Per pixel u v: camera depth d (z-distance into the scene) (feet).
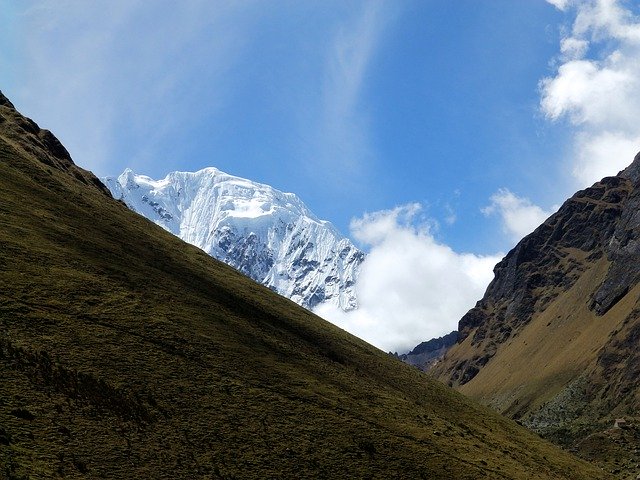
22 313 221.87
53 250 284.20
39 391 184.85
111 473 164.66
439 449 279.28
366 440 253.65
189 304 311.68
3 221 289.94
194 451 193.47
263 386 262.67
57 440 167.94
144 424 195.31
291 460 212.64
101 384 203.21
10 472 144.66
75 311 241.76
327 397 285.23
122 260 323.37
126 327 249.75
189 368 243.81
